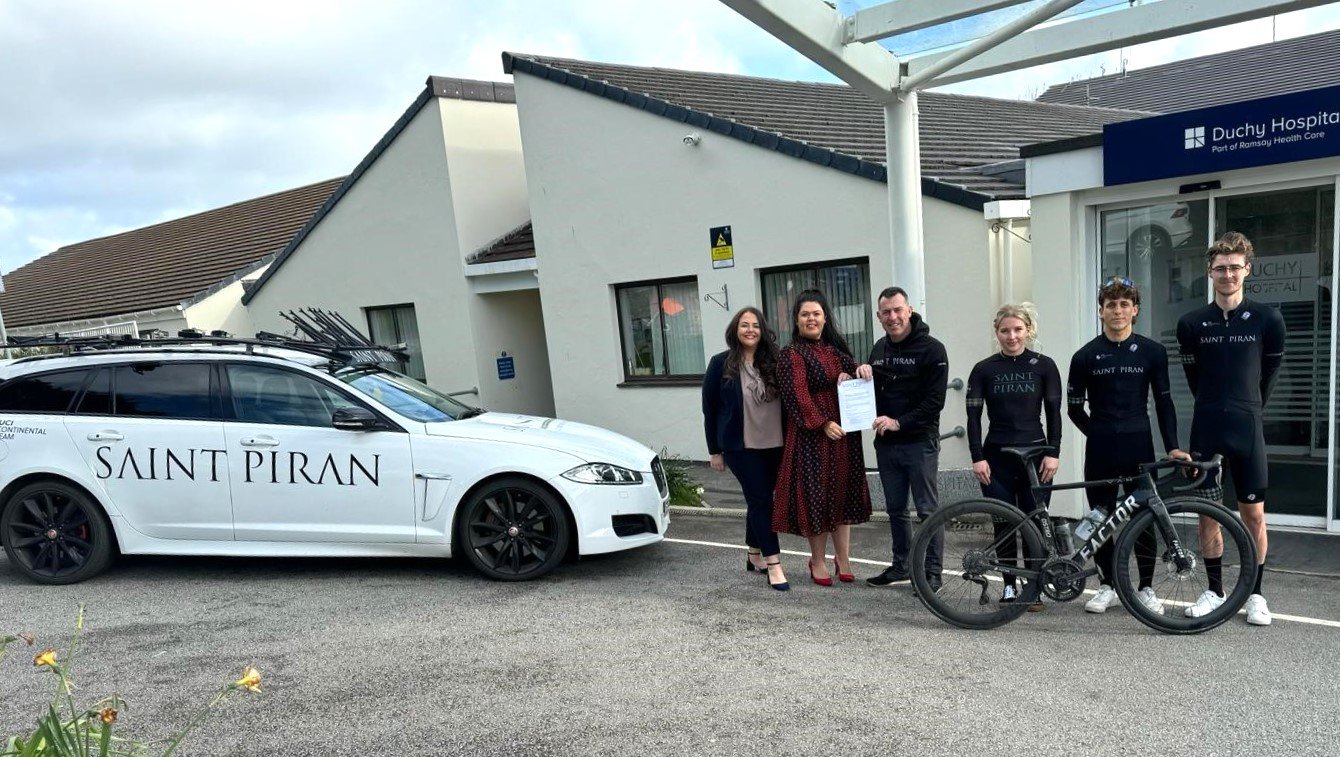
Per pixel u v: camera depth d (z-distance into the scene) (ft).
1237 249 13.16
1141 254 19.83
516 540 17.44
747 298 27.99
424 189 37.29
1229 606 13.33
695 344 30.53
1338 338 17.65
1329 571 15.97
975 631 14.01
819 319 15.78
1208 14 15.76
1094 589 15.96
